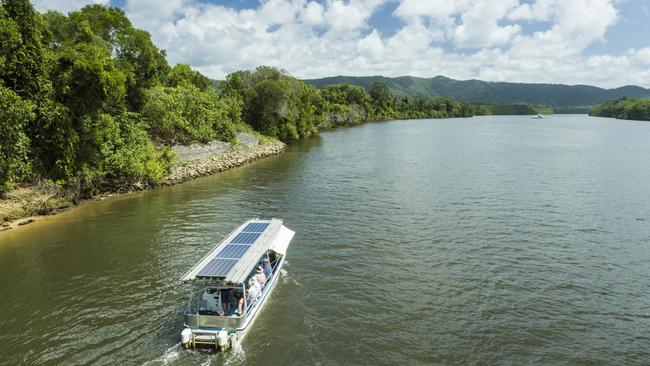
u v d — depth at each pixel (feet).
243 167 211.41
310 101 476.13
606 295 73.77
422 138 376.48
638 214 119.14
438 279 79.66
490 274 81.66
